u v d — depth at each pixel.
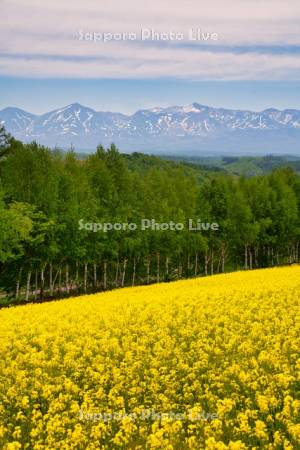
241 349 19.91
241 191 74.88
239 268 82.50
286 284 34.22
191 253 67.69
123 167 63.69
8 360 20.39
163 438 13.39
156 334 23.12
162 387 17.17
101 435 13.84
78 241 48.34
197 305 29.03
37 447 13.37
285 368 17.20
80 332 24.39
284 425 13.66
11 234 41.47
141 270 68.25
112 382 17.67
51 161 51.62
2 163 55.81
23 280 51.69
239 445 11.91
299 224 80.12
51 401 16.56
